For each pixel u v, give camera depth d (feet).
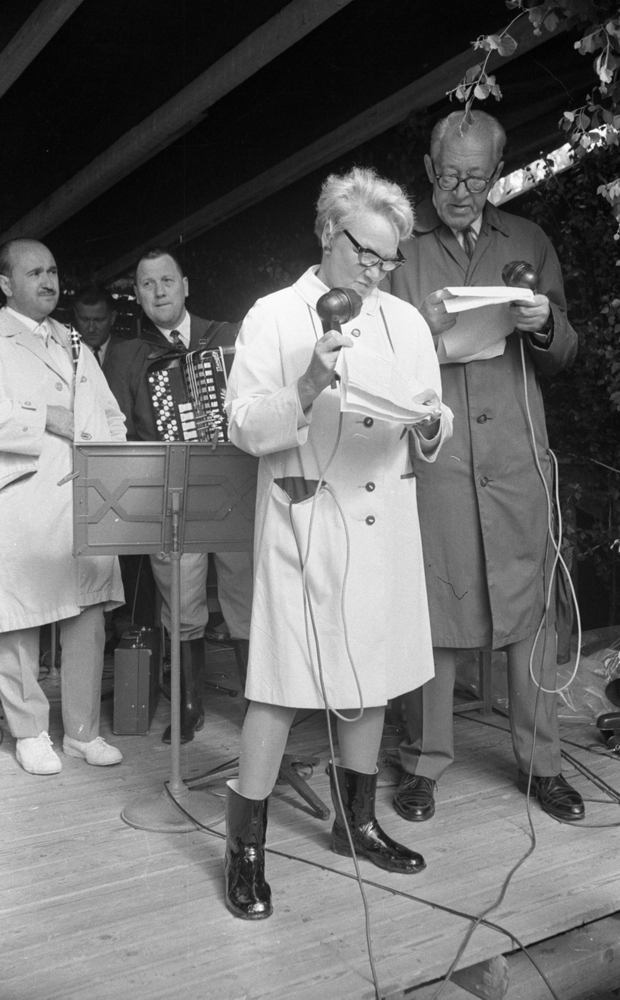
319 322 8.15
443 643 10.14
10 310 11.50
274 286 24.59
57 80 21.40
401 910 8.29
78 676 11.82
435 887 8.69
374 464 8.24
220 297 25.84
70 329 12.06
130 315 25.90
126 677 12.67
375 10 18.19
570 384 17.54
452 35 17.49
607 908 8.43
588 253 17.02
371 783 9.08
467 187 9.66
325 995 7.13
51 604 11.32
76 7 16.02
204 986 7.22
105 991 7.16
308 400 7.52
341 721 8.93
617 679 13.32
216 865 9.14
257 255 24.88
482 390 10.04
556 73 17.78
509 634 10.09
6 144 24.18
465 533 10.09
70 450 11.52
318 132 21.43
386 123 19.97
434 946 7.75
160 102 21.27
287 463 8.16
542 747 10.48
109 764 11.66
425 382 8.63
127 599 15.87
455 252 10.18
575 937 8.23
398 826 9.95
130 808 10.25
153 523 9.96
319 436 8.09
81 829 9.91
